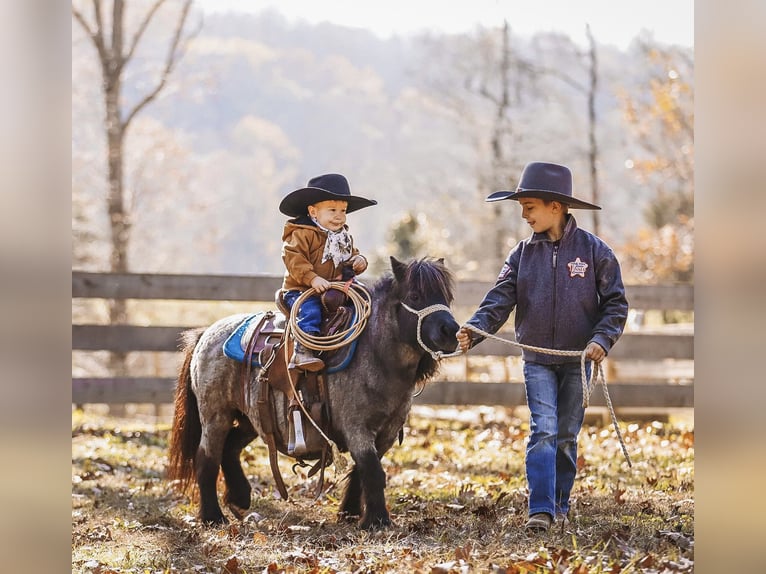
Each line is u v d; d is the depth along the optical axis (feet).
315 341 27.68
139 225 158.61
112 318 96.07
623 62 153.69
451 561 23.02
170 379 54.08
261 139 240.32
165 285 53.88
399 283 27.53
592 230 147.84
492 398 53.52
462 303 56.44
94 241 127.24
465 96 153.48
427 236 145.18
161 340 53.67
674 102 130.93
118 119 102.99
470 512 30.53
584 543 24.56
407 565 23.13
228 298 54.19
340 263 29.17
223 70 211.00
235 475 32.35
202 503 31.14
